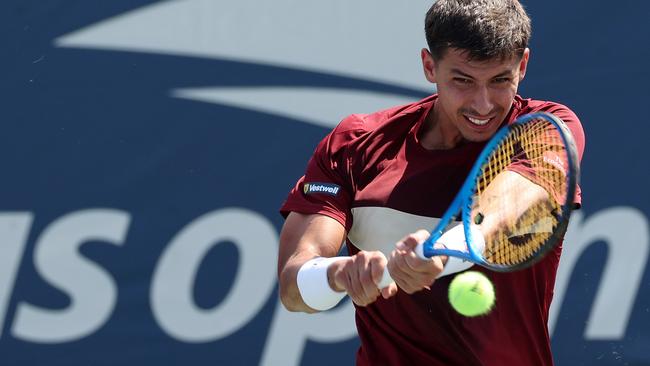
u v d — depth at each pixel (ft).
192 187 73.15
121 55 72.69
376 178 39.99
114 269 72.23
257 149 73.72
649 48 74.64
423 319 40.09
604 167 74.43
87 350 71.82
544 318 39.88
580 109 74.54
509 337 39.75
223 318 73.20
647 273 74.13
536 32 74.43
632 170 74.54
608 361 73.97
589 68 74.54
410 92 74.33
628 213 74.38
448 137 39.27
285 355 73.41
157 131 72.95
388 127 40.73
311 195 41.14
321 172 41.45
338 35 74.13
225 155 73.46
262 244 73.67
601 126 74.59
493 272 38.32
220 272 73.31
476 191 37.22
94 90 72.43
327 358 73.67
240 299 73.41
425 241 32.91
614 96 74.64
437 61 37.40
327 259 37.70
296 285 38.32
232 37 73.56
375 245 40.09
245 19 73.67
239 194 73.56
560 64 74.43
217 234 73.31
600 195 74.38
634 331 73.97
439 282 39.17
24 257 71.56
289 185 73.87
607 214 74.38
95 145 72.38
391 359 41.52
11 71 71.77
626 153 74.59
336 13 74.13
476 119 37.14
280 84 73.87
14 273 71.36
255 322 73.46
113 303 72.18
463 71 36.42
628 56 74.64
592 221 74.28
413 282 32.96
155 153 72.90
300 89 73.97
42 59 72.08
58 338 71.61
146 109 72.90
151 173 72.84
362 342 42.68
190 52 73.20
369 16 74.18
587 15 74.54
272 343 73.46
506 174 35.58
